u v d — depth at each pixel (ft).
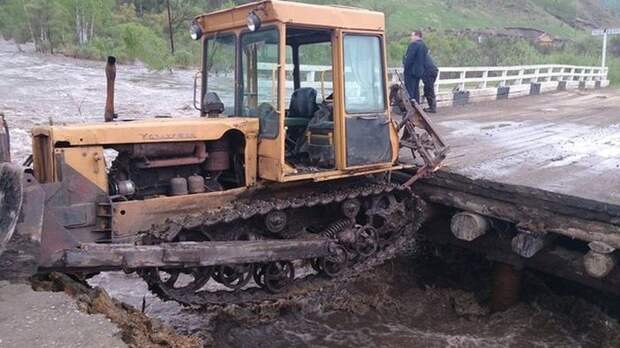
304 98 22.35
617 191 22.61
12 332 12.91
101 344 12.80
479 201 24.63
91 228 17.66
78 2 113.91
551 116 47.62
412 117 24.93
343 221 22.45
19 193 15.23
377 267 27.78
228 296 19.94
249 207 19.76
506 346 23.47
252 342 22.45
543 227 22.75
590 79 88.79
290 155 22.31
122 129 18.17
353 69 21.06
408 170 26.40
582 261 23.06
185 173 20.12
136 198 19.15
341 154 20.98
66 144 17.40
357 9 21.16
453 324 25.23
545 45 147.33
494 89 61.57
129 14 124.47
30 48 113.39
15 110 47.44
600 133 38.32
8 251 14.94
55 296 14.60
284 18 18.97
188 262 17.99
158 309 23.66
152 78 79.30
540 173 25.73
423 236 28.07
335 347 22.80
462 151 31.12
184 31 116.16
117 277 25.77
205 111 22.03
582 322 24.71
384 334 23.99
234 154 20.92
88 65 89.61
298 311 24.88
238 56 20.86
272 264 20.83
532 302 26.04
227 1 119.85
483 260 28.60
